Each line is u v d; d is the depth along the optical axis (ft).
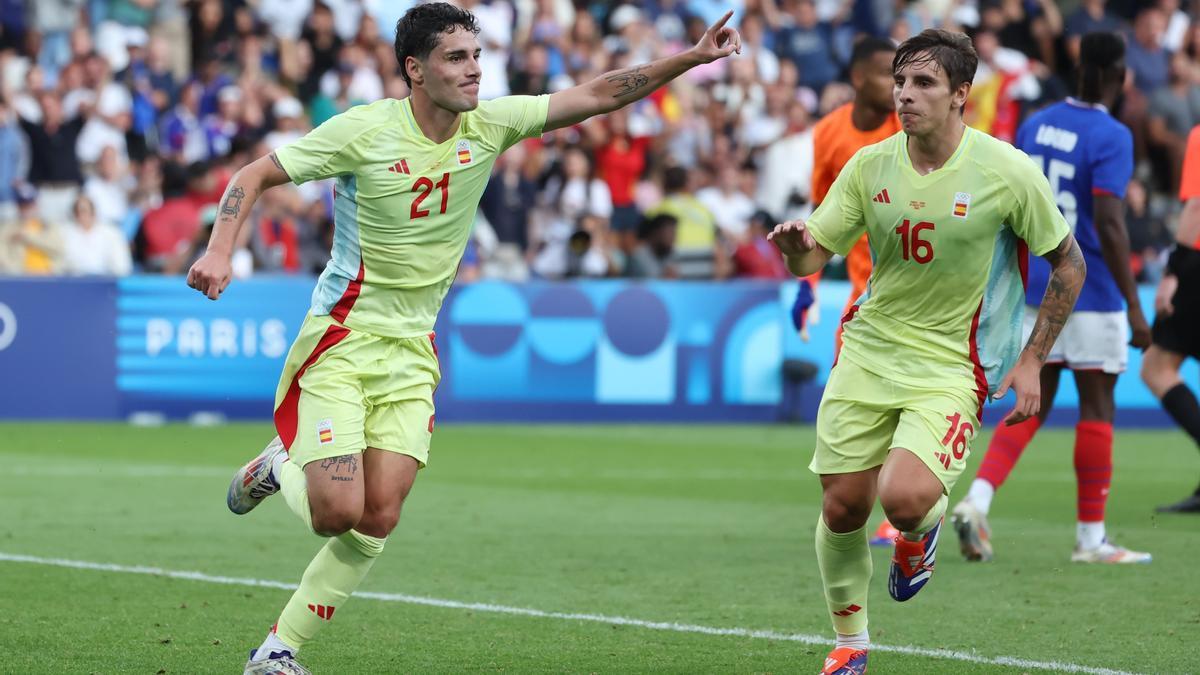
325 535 56.59
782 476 132.16
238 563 85.97
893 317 59.67
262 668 56.65
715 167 216.95
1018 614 73.10
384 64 222.89
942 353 59.06
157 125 214.07
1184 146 223.92
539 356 178.60
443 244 58.39
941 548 94.02
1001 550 93.04
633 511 109.91
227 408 172.76
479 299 177.06
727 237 205.26
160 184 192.95
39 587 77.87
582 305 179.32
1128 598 77.25
